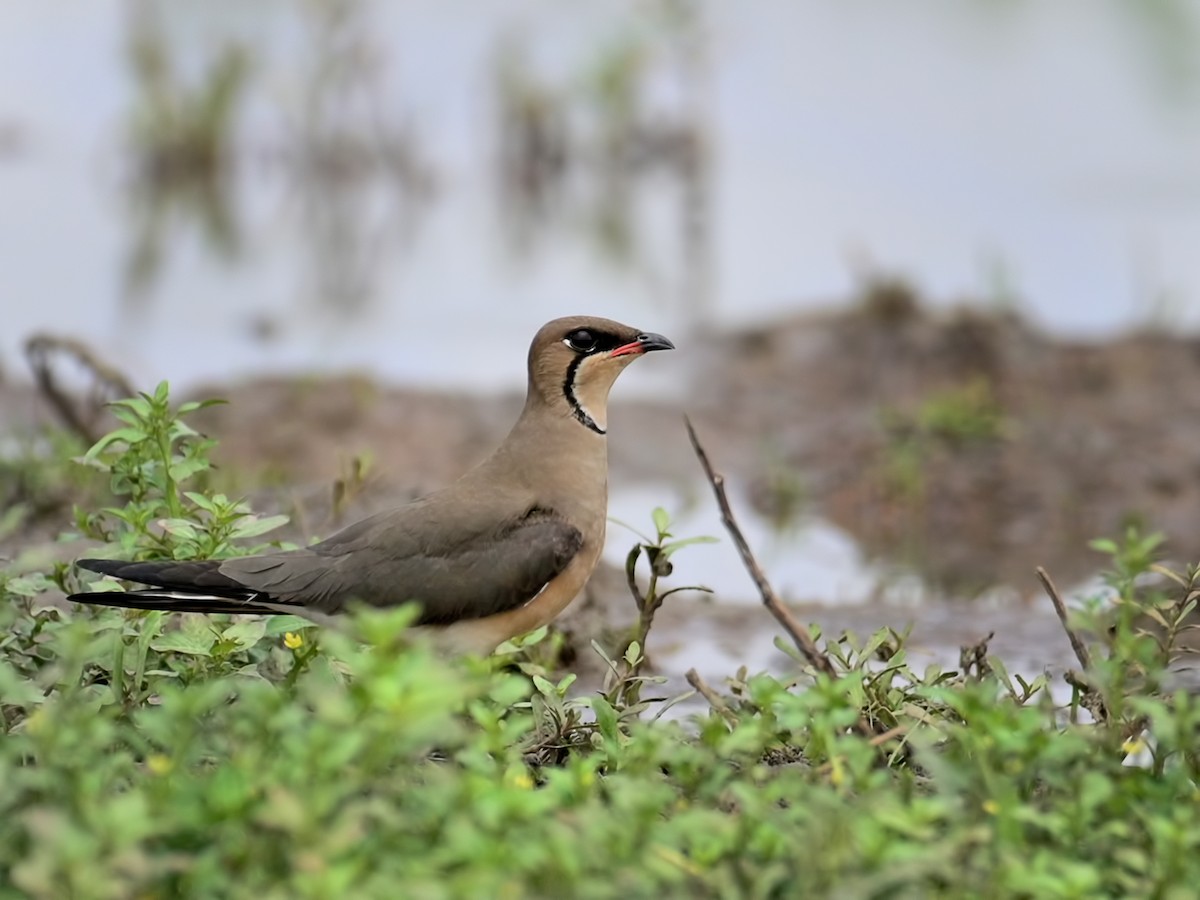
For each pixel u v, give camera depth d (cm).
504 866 619
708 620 1259
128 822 605
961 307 1953
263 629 858
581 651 1145
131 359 1855
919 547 1491
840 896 614
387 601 909
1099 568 1431
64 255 2267
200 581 881
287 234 2409
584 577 971
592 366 971
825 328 1966
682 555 1452
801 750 855
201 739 731
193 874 623
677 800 748
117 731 753
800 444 1734
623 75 2622
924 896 645
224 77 2600
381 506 1348
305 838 601
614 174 2625
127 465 973
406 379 1847
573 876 615
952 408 1734
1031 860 680
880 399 1839
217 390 1767
